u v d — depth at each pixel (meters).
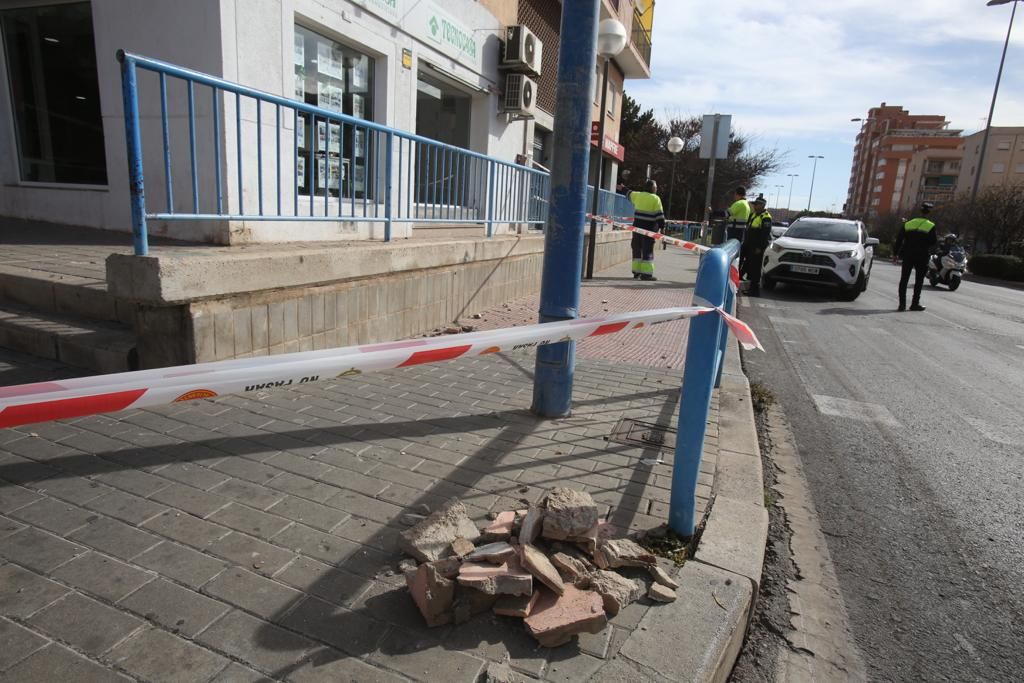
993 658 2.39
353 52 7.15
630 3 19.88
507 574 2.02
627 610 2.16
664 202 43.03
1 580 2.06
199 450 3.12
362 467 3.08
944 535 3.29
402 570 2.25
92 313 4.30
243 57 5.39
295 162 4.41
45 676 1.69
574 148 3.54
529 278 9.00
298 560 2.28
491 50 10.30
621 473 3.24
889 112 120.81
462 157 6.86
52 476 2.76
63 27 6.21
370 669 1.80
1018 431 4.95
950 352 8.00
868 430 4.85
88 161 6.41
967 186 74.62
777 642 2.40
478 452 3.36
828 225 13.62
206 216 3.80
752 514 2.92
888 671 2.29
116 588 2.06
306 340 4.54
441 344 2.08
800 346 7.93
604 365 5.56
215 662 1.78
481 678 1.80
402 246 5.48
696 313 2.50
